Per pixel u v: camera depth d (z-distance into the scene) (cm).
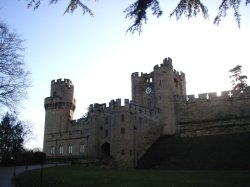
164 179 3055
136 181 2883
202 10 968
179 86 9050
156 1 912
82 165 5434
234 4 930
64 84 8731
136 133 6425
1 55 2219
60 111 8462
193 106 7969
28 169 4250
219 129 6425
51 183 2642
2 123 6000
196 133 6662
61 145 7556
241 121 6856
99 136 6750
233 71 7675
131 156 6012
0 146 5897
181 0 955
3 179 3200
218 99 7694
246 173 3475
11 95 2253
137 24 948
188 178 3125
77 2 1002
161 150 6378
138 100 8662
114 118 6272
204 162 4925
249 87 7400
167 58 8525
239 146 5231
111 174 3622
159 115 7794
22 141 6325
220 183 2611
